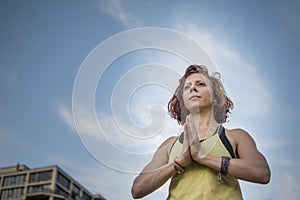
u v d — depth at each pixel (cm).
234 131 158
